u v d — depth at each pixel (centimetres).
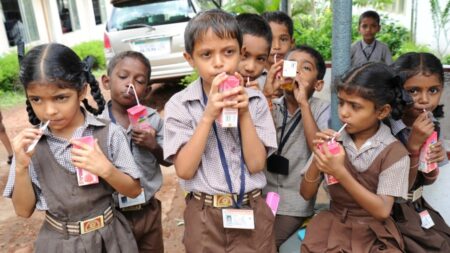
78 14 1462
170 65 646
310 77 229
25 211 162
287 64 209
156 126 226
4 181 445
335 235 175
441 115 207
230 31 151
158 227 228
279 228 228
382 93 160
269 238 174
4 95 866
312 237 181
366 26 573
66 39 1347
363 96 160
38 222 357
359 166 173
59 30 1287
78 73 157
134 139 203
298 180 227
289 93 223
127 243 177
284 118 227
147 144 203
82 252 161
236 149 167
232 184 164
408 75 189
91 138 155
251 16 228
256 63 224
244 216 163
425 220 188
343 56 205
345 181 162
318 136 173
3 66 874
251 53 219
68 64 152
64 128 164
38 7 1184
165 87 850
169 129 168
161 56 641
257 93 178
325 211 192
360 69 164
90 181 156
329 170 163
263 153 167
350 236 175
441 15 771
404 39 905
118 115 223
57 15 1276
